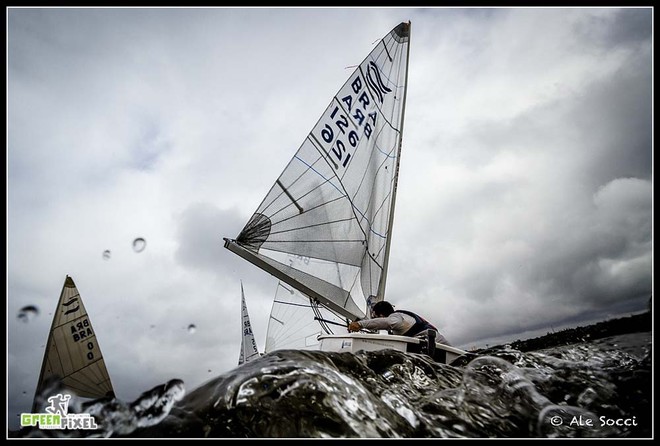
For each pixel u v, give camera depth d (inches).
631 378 88.4
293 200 215.2
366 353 102.7
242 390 68.2
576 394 85.7
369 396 76.2
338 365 87.5
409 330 154.7
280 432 62.2
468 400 83.1
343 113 241.3
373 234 252.4
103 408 61.7
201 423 62.2
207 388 71.2
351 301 233.9
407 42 288.4
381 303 182.5
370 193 252.4
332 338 150.1
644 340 105.6
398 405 77.6
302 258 215.9
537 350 113.4
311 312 249.0
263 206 203.8
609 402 81.8
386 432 66.0
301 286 212.7
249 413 64.6
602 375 91.7
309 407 67.0
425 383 96.0
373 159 256.7
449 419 74.8
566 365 98.0
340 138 237.8
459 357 134.5
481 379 93.4
